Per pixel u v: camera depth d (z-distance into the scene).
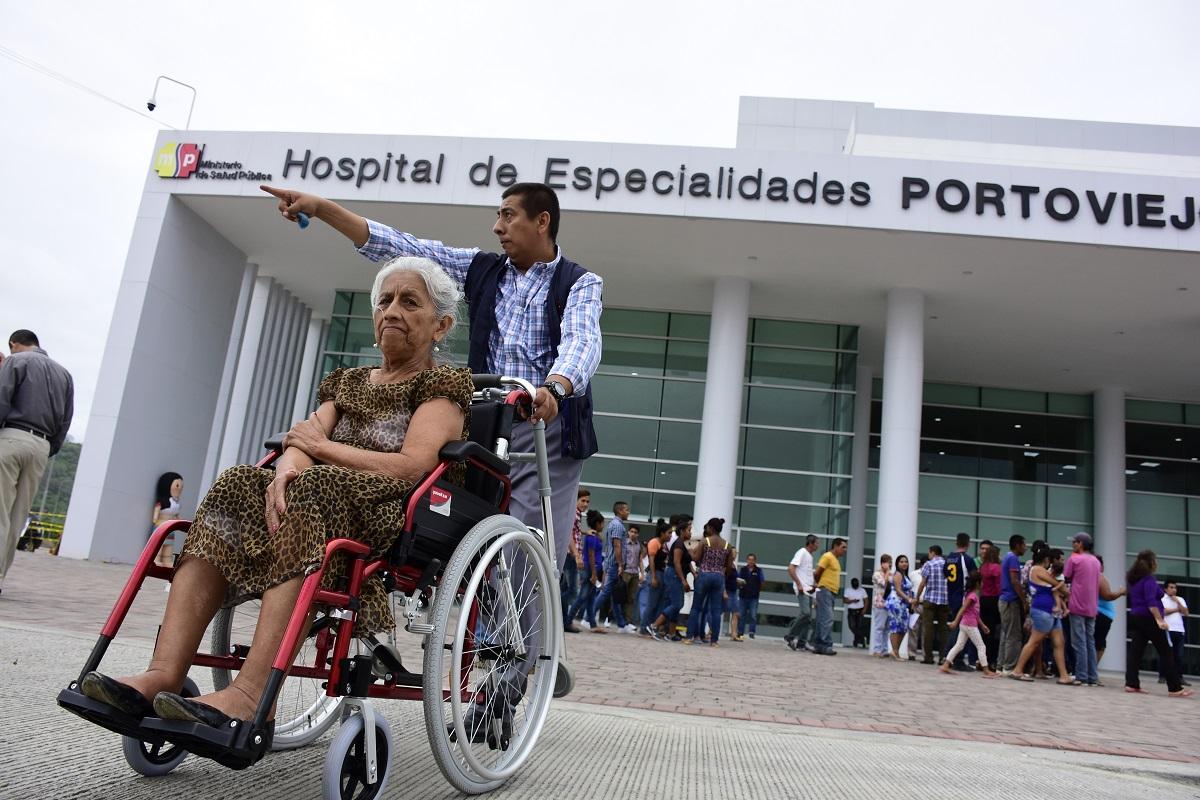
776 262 15.45
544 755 2.76
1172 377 19.75
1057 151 18.28
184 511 16.86
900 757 3.50
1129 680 9.84
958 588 12.55
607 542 12.41
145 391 15.68
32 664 3.36
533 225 3.04
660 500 17.53
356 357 19.28
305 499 1.88
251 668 1.76
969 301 16.45
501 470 2.38
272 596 1.82
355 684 1.86
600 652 8.23
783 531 17.09
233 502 1.97
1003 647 11.10
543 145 14.13
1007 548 20.62
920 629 14.00
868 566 20.34
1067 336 17.86
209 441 17.91
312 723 2.58
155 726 1.63
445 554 2.23
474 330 3.06
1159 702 8.45
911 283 15.84
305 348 21.73
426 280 2.43
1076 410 21.55
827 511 17.20
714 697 5.43
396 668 2.20
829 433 17.67
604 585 12.12
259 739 1.64
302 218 2.91
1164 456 21.34
